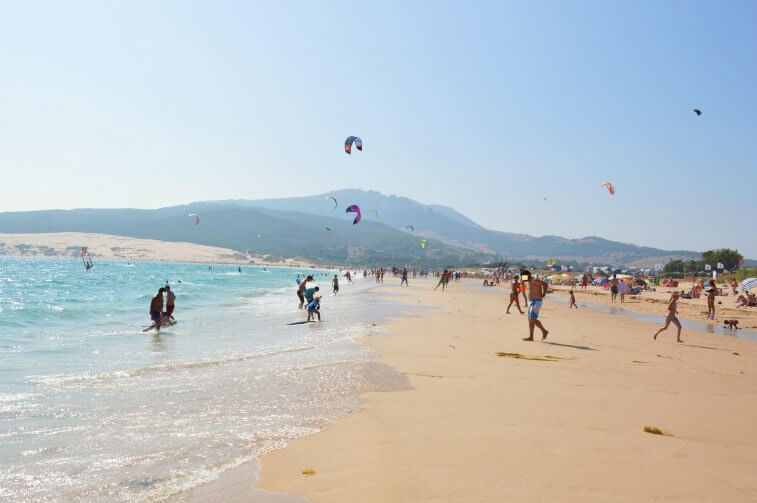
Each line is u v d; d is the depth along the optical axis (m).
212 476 4.39
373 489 3.79
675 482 4.10
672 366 10.77
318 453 4.86
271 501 3.74
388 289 47.72
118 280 64.44
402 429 5.48
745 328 21.31
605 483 4.01
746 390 8.52
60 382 8.28
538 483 3.96
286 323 17.80
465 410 6.38
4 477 4.41
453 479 3.99
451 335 14.49
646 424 5.95
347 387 7.76
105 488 4.17
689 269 119.00
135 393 7.52
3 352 11.61
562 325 18.77
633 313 27.80
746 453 5.00
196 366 9.67
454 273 110.88
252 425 5.89
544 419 6.01
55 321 18.94
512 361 10.31
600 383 8.41
